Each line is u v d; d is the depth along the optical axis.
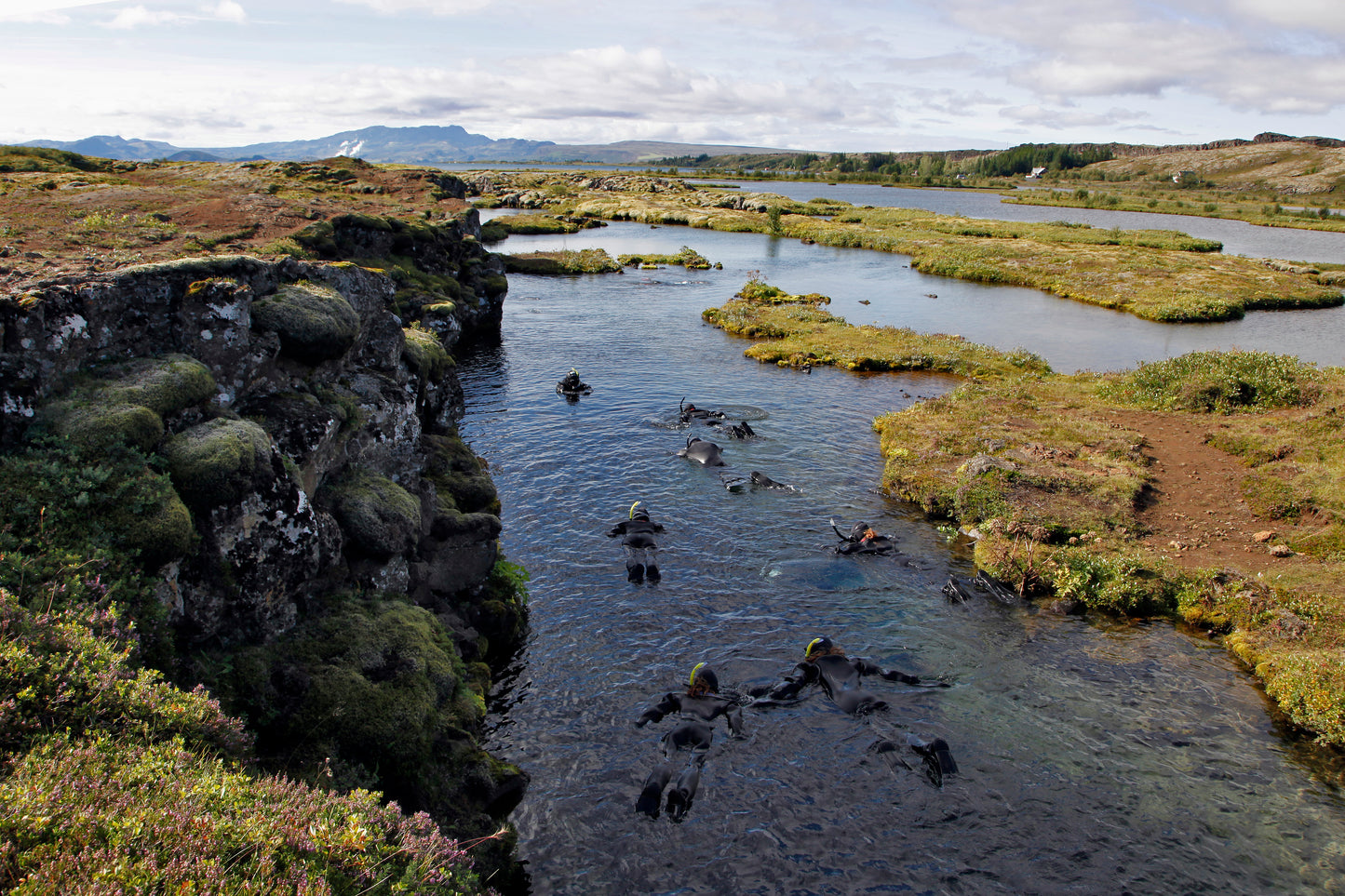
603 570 18.23
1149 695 14.28
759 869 10.37
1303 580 17.45
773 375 36.56
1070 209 150.75
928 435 26.89
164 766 6.96
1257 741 13.09
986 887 10.12
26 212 21.12
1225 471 23.86
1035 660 15.29
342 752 10.42
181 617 10.29
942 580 18.27
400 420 17.17
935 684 14.37
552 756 12.51
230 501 10.89
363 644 11.97
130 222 20.72
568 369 36.34
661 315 49.81
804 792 11.71
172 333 12.55
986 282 68.56
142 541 9.61
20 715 6.83
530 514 21.05
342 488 14.45
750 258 79.19
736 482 23.42
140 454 10.36
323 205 40.44
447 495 18.72
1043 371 37.97
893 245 86.06
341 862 6.71
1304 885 10.19
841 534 20.28
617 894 10.02
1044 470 23.28
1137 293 59.38
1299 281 65.62
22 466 9.56
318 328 14.56
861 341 42.50
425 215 44.66
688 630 15.98
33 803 5.75
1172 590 17.66
